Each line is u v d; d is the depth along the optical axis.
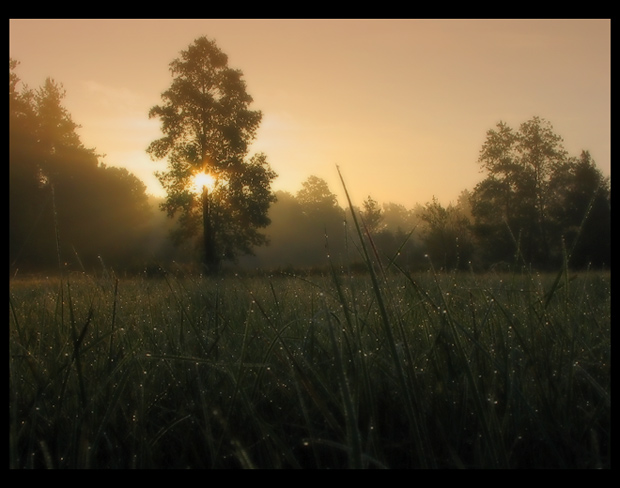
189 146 46.44
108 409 2.01
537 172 49.59
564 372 2.39
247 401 1.99
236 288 5.12
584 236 39.81
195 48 46.56
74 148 53.06
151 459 1.85
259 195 47.62
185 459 1.92
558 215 48.38
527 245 47.47
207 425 1.91
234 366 2.46
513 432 1.98
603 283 5.60
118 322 3.36
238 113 47.12
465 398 2.07
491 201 51.03
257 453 1.96
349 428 1.53
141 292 5.09
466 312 3.29
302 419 2.16
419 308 3.15
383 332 2.76
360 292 3.76
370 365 2.38
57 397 2.28
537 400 2.16
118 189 55.66
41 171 50.69
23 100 50.53
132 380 2.46
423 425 1.78
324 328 3.02
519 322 2.91
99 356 2.79
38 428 2.12
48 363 2.68
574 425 2.00
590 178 44.50
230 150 46.56
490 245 49.06
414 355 2.57
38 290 6.20
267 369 2.51
